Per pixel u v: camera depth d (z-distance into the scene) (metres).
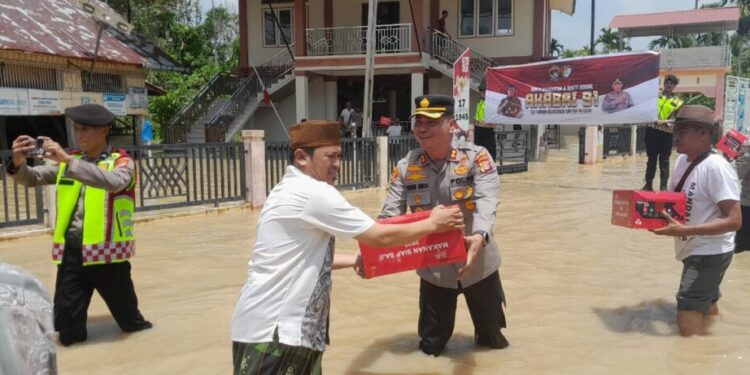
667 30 32.25
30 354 1.14
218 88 22.84
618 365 3.77
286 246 2.49
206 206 9.68
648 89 11.30
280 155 10.51
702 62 29.52
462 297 5.24
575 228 8.16
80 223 4.05
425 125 3.58
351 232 2.53
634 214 4.04
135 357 3.98
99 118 3.98
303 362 2.48
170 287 5.58
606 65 11.67
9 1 15.61
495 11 22.80
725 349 4.00
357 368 3.77
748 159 5.17
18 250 6.98
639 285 5.51
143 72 17.34
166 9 29.59
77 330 4.16
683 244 4.23
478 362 3.85
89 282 4.18
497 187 3.69
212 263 6.44
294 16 22.78
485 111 13.80
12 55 13.54
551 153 21.62
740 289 5.37
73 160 3.68
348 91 25.47
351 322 4.62
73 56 14.64
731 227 3.93
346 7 23.86
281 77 22.25
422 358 3.91
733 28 31.09
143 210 8.77
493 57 23.03
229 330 4.47
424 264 3.11
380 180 12.34
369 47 15.28
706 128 4.07
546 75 12.80
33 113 14.10
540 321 4.59
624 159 19.59
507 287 5.47
